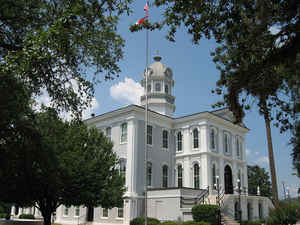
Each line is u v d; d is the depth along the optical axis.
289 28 9.22
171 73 44.41
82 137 21.98
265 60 10.11
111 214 31.69
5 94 12.62
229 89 11.58
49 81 13.88
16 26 13.32
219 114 39.19
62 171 19.09
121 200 23.53
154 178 33.78
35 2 12.89
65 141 20.80
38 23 13.31
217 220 24.72
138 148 32.66
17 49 13.02
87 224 33.47
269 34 10.29
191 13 10.58
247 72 10.77
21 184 18.30
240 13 10.16
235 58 11.70
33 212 45.19
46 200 20.42
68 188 19.72
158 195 30.30
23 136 14.73
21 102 13.67
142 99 43.50
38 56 10.86
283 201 19.66
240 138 41.34
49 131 17.09
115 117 35.31
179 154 36.44
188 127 36.38
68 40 11.42
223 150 37.09
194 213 25.81
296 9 9.20
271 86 11.78
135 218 28.77
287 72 11.52
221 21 10.36
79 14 11.02
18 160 15.74
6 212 47.78
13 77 12.37
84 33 12.55
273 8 9.68
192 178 34.53
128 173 31.52
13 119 13.94
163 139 36.56
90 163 20.56
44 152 16.25
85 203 20.78
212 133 36.19
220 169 35.62
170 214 28.62
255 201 33.28
